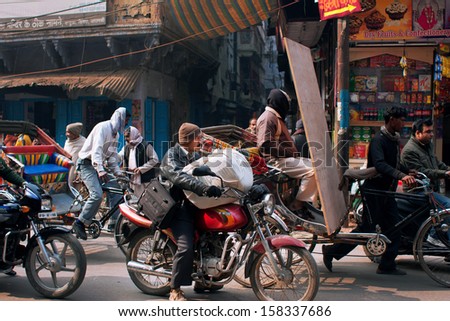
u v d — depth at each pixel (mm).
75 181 7383
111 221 6590
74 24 14578
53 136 16094
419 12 9172
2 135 9469
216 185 4125
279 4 10133
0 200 4555
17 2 14961
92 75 14383
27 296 4566
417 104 9500
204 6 12336
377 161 5164
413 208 5453
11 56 15719
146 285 4672
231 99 26078
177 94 18250
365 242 4988
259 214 4242
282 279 4055
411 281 5230
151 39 14289
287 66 17172
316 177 4605
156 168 6812
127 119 6578
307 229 4926
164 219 4199
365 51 9484
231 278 4164
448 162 12172
